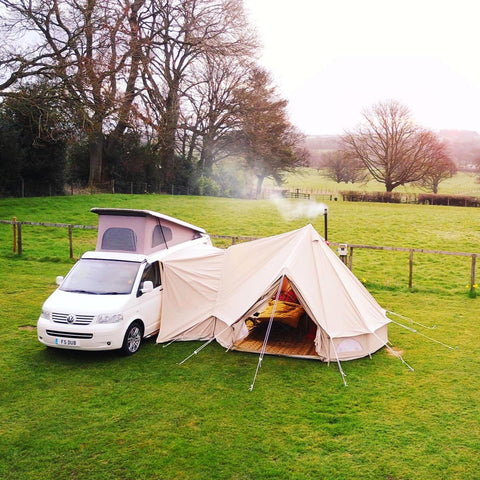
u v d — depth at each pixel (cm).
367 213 3706
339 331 934
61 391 784
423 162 5738
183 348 1001
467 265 2030
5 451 610
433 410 732
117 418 699
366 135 6009
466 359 949
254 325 1104
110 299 941
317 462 593
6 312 1198
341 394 788
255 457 603
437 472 573
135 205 3447
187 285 1060
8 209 2936
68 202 3331
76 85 2786
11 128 3316
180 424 684
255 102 4625
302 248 1005
